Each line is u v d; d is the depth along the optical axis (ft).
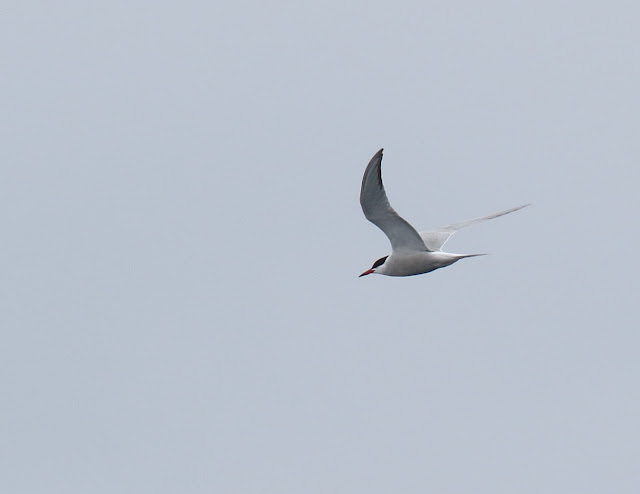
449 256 56.24
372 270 57.82
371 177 52.47
